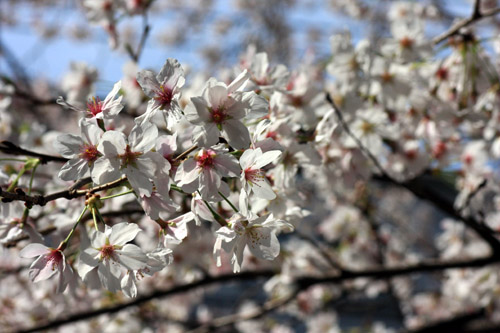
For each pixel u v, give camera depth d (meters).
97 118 0.51
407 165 0.80
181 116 0.50
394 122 0.78
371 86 0.72
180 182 0.49
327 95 0.64
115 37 0.80
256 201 0.57
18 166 0.67
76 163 0.50
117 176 0.49
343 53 0.71
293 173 0.57
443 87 0.74
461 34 0.72
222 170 0.50
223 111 0.50
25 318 0.84
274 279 1.03
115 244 0.50
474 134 0.89
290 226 0.52
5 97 0.80
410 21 0.72
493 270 1.00
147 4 0.78
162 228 0.52
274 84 0.61
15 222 0.56
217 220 0.52
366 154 0.69
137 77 0.51
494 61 0.76
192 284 0.88
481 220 0.79
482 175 0.86
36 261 0.52
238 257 0.52
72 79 0.83
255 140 0.51
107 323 1.03
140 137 0.49
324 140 0.57
